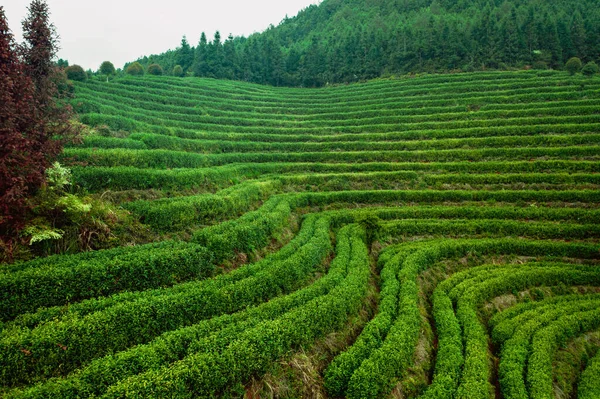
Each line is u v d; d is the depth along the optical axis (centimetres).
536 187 3512
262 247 2077
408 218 3181
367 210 3209
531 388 1416
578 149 3894
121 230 1592
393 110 6050
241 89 7962
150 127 3872
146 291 1238
